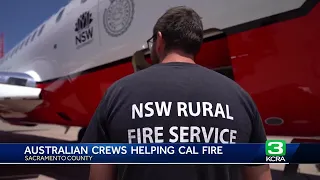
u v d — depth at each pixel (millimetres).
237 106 1187
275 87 3016
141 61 4699
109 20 5344
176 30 1330
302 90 2840
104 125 1208
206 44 3770
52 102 7305
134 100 1164
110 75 5363
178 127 1113
